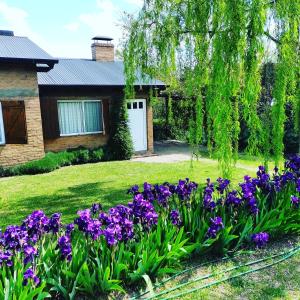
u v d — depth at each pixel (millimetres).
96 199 6219
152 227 3211
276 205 3875
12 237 2646
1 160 9266
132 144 11977
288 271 3076
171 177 8148
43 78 10844
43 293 2322
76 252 2750
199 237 3303
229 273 3053
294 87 4461
